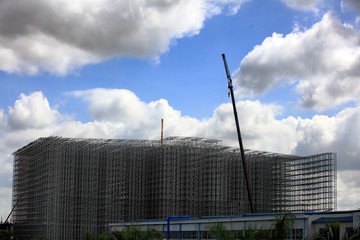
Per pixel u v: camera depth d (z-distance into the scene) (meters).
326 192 155.38
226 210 169.75
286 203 171.88
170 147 165.25
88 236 101.38
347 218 65.38
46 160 175.38
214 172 169.12
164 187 160.62
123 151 167.62
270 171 181.62
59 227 160.75
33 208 185.00
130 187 166.25
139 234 72.81
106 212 158.38
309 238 62.53
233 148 169.38
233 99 135.75
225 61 139.00
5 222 194.12
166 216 159.12
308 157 165.88
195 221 90.44
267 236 54.12
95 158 164.25
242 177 176.00
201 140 169.25
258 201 178.62
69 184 163.00
